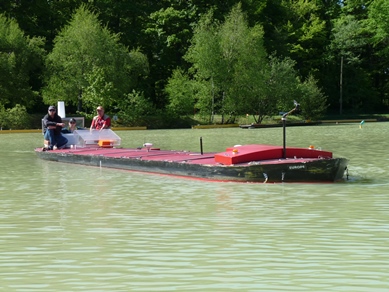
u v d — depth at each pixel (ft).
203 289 24.40
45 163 79.20
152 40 273.13
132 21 276.82
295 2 334.03
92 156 74.18
